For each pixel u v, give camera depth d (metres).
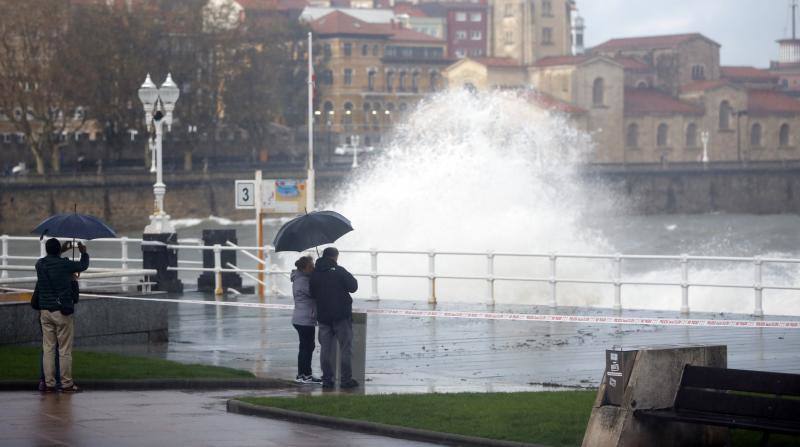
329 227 41.66
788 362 46.00
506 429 31.59
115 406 36.25
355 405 35.22
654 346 29.20
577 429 31.34
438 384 42.06
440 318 62.03
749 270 112.62
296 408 34.78
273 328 58.41
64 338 38.78
